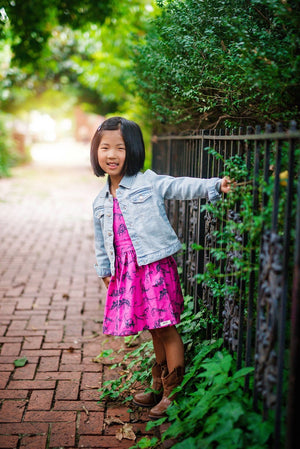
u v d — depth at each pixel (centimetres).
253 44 209
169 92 347
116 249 250
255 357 194
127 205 244
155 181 245
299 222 158
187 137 357
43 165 2144
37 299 444
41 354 331
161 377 266
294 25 193
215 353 253
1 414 257
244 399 200
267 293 178
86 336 364
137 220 241
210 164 299
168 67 293
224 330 237
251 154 233
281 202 185
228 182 220
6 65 1348
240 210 223
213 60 250
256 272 222
